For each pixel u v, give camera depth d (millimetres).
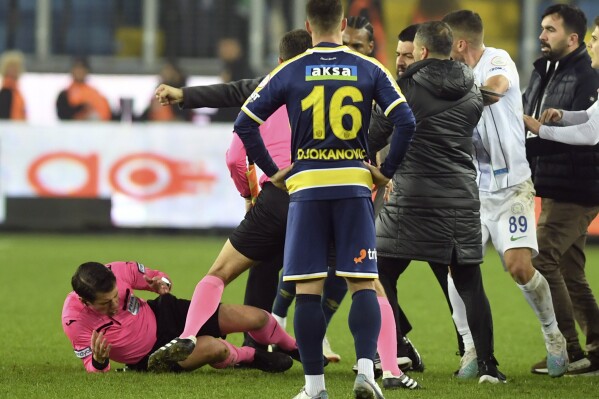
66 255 53000
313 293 19188
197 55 65875
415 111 22406
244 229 22781
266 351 24172
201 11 65688
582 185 25094
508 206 23844
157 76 62688
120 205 61375
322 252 19125
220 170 61375
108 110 62188
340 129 18938
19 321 33094
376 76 19281
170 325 23422
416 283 45188
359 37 26406
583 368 25109
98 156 61375
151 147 61250
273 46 65688
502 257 24078
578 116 24844
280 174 19297
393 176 21641
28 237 62906
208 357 23266
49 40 66750
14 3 66500
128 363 23469
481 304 22859
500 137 23781
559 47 25703
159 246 58219
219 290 22703
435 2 63969
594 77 25500
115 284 22453
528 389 22266
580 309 25562
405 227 22484
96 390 21078
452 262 22547
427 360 27281
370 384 18578
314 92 19000
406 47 25688
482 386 22484
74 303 23234
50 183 61406
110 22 66625
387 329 21703
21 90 62469
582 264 25750
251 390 21375
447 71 22297
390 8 63938
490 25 64500
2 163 61375
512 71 23906
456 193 22344
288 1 65438
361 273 19000
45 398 20234
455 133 22344
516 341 30953
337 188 18953
